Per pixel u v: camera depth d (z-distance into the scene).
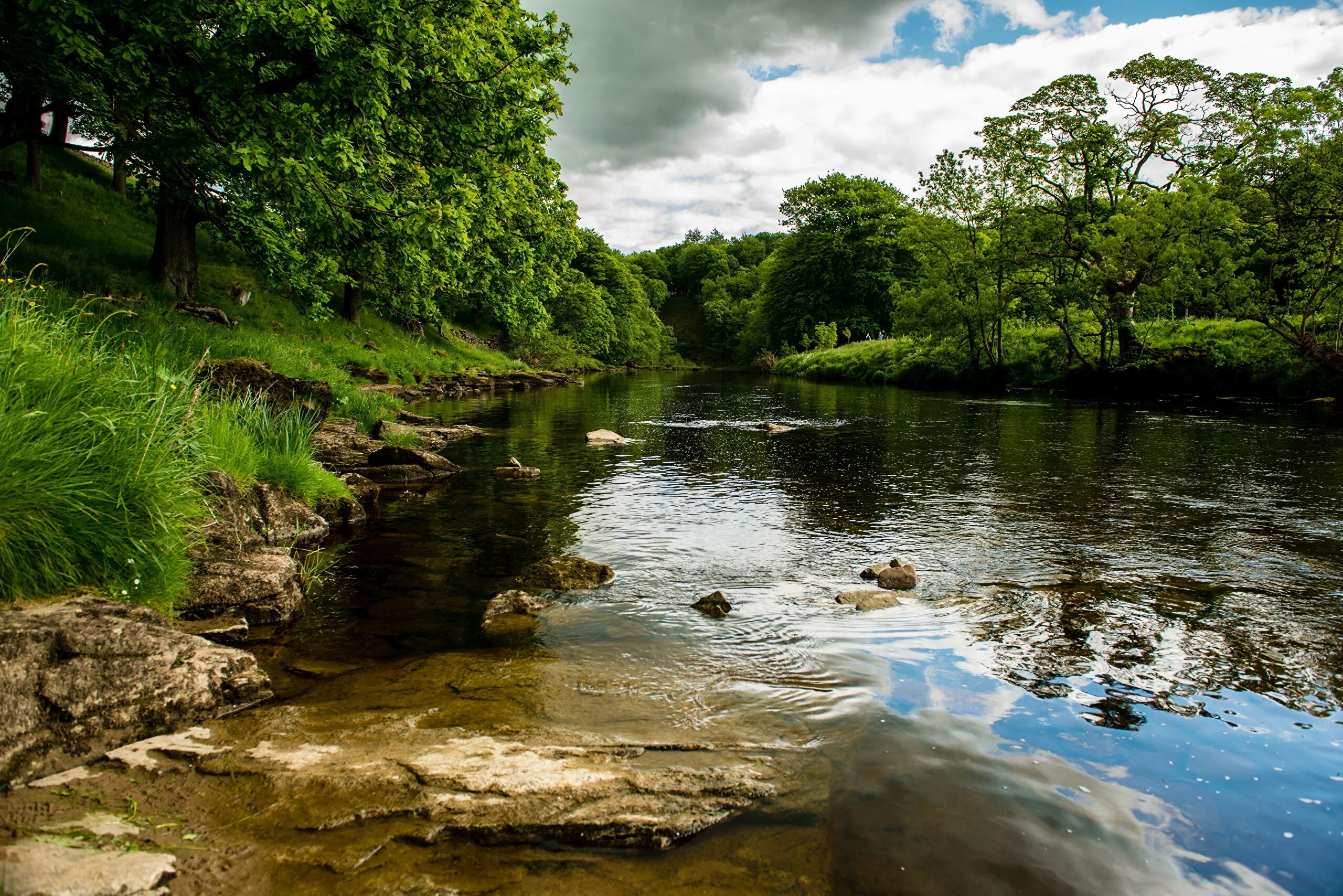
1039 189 30.95
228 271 26.59
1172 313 32.22
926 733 3.44
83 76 11.17
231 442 6.82
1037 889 2.39
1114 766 3.15
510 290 35.75
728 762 3.15
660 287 128.12
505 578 6.16
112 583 3.94
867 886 2.39
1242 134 24.28
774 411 22.81
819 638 4.76
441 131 12.79
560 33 17.03
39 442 3.72
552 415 21.36
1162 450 13.25
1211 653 4.43
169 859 2.33
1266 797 2.93
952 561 6.55
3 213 18.81
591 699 3.83
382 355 29.27
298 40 9.24
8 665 2.84
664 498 9.58
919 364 38.84
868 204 64.50
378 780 2.90
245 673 3.75
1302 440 14.20
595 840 2.60
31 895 2.00
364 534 7.62
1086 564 6.41
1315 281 22.97
